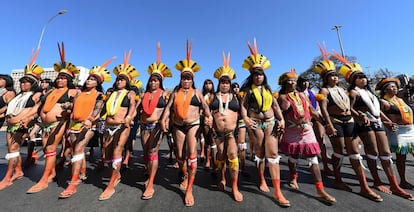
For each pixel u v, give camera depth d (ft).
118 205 8.49
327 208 8.23
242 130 13.12
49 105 10.67
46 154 10.55
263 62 10.34
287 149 10.15
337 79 11.13
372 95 10.65
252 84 10.27
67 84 11.68
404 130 10.60
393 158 16.78
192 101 9.93
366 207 8.27
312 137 9.72
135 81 17.74
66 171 13.26
